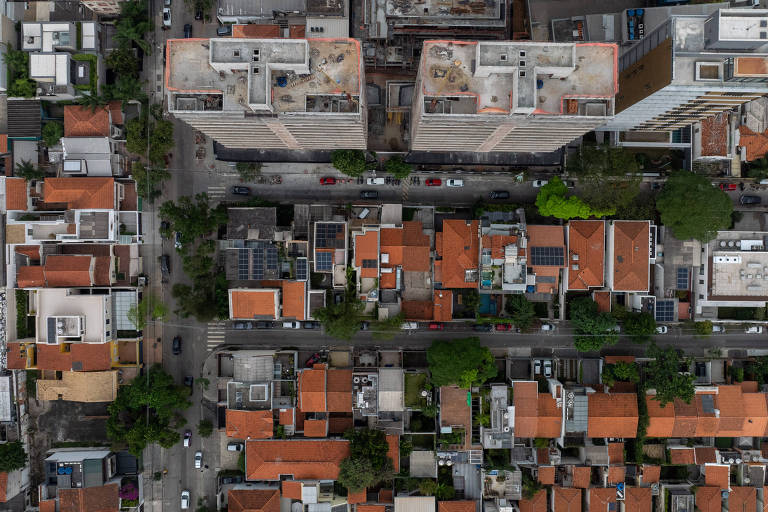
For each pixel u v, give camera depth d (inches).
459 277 3481.8
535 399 3449.8
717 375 3693.4
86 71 3454.7
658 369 3442.4
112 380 3486.7
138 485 3587.6
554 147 3248.0
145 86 3595.0
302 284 3508.9
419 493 3572.8
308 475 3469.5
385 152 3548.2
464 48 2518.5
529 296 3673.7
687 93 2787.9
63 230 3425.2
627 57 3179.1
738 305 3528.5
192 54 2568.9
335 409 3462.1
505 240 3415.4
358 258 3430.1
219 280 3570.4
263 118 2586.1
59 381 3489.2
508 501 3540.8
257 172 3595.0
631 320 3503.9
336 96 2605.8
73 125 3400.6
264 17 3511.3
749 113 3511.3
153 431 3430.1
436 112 2598.4
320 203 3668.8
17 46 3491.6
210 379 3654.0
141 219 3622.0
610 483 3518.7
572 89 2532.0
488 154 3545.8
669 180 3395.7
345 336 3489.2
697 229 3321.9
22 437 3587.6
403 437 3563.0
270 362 3528.5
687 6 3371.1
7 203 3410.4
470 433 3501.5
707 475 3582.7
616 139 3619.6
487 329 3686.0
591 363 3624.5
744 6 3366.1
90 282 3442.4
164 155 3622.0
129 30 3412.9
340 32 3435.0
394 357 3634.4
